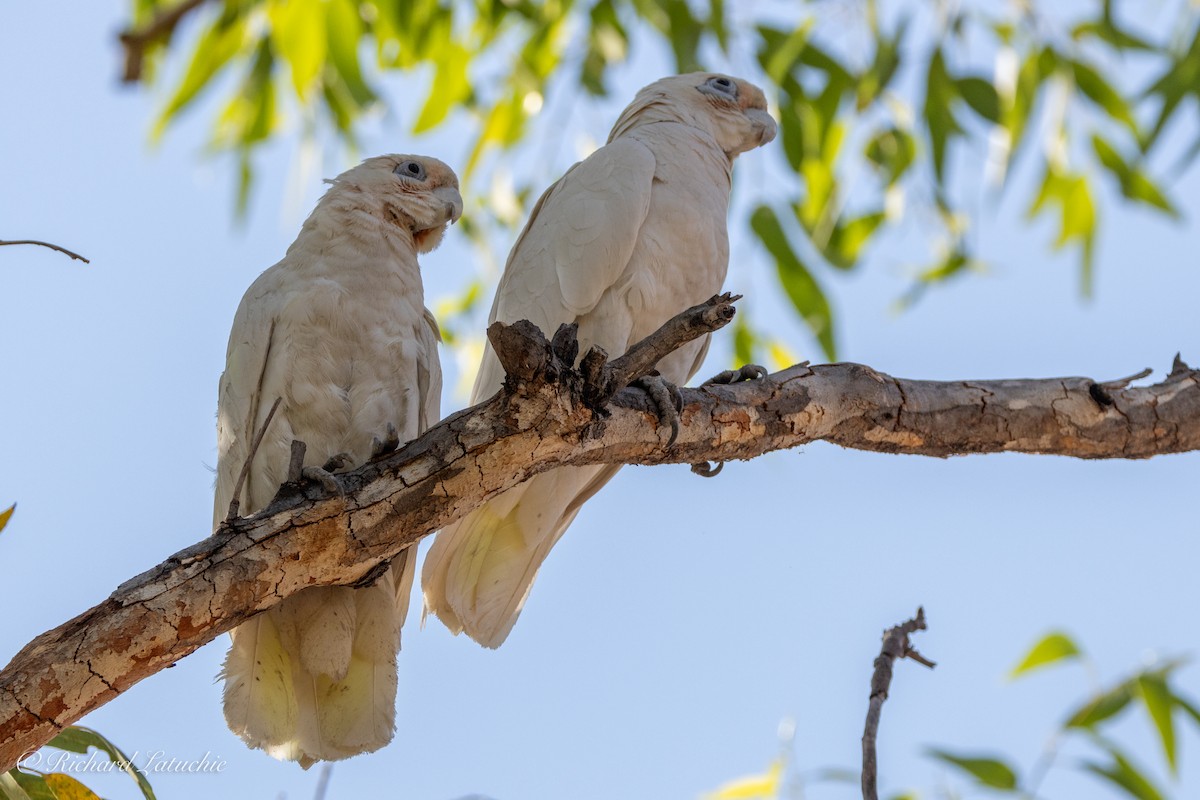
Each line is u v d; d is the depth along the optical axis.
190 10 3.88
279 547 6.39
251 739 7.73
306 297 8.36
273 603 6.46
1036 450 8.84
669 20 12.69
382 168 9.17
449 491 6.71
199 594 6.16
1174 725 10.23
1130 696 10.30
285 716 7.86
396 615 8.16
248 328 8.46
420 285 8.99
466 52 12.84
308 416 8.26
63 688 5.86
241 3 12.41
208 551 6.29
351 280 8.55
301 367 8.27
